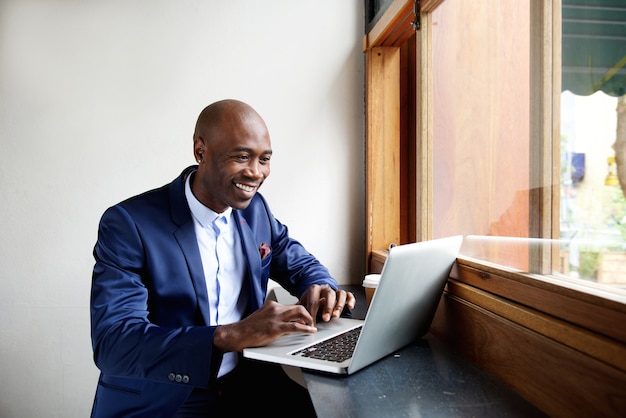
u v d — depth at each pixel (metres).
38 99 2.03
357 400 0.87
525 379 0.89
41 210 2.05
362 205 2.13
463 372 1.02
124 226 1.20
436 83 1.49
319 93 2.11
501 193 1.09
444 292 1.28
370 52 2.00
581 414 0.75
